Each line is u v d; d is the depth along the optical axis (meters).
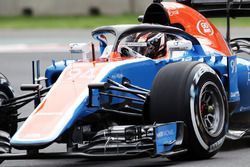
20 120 26.67
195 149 24.50
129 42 27.16
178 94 24.08
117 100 24.97
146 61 25.72
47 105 23.61
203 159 25.38
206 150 24.73
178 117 24.00
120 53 26.34
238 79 28.98
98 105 23.94
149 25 26.77
